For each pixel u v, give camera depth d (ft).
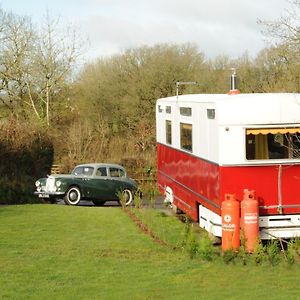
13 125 98.22
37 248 36.42
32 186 81.71
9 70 141.69
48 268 30.68
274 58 67.67
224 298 25.70
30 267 30.83
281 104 36.94
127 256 34.37
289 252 33.65
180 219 51.47
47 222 47.96
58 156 123.85
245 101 36.88
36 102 146.00
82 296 25.63
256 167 37.11
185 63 156.25
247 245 35.06
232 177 37.01
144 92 153.07
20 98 143.43
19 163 94.48
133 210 57.88
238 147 36.91
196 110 42.83
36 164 99.25
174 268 31.32
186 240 36.78
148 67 157.17
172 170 53.01
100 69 161.27
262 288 27.55
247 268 31.71
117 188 72.18
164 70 152.97
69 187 70.03
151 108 153.07
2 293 25.80
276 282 28.76
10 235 41.14
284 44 53.88
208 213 40.40
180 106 48.60
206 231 41.04
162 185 58.65
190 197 45.73
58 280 28.27
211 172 39.11
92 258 33.42
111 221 49.93
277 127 36.99
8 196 77.25
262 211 37.11
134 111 152.66
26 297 25.25
